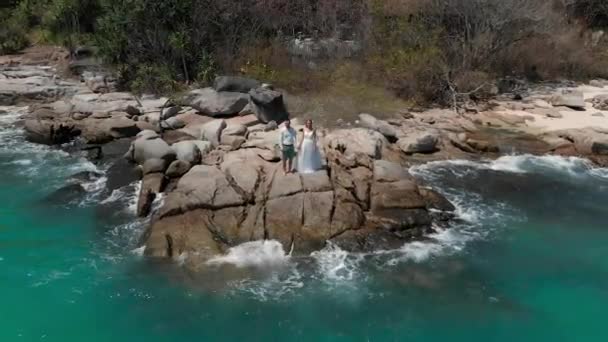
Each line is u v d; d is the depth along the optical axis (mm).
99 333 12508
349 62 30172
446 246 15750
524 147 22719
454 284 14219
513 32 30969
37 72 31031
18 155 21562
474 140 22594
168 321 12844
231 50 30172
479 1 29547
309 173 17500
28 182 19281
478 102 28578
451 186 19266
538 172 20641
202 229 15461
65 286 13906
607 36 37656
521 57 33219
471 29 31047
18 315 12992
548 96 29938
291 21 32344
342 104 26391
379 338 12492
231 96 25047
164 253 14820
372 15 31484
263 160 18828
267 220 15766
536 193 19016
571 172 20734
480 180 19781
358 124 23922
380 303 13484
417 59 28500
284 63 29875
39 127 22672
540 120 26016
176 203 16047
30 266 14648
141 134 20812
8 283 14008
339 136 21188
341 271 14484
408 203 16922
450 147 22469
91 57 32219
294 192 16516
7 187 18812
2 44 35281
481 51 30609
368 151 20234
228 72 29531
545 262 15258
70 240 15789
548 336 12703
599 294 14109
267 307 13250
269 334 12516
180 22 29656
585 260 15414
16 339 12312
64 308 13211
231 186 16766
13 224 16562
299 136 21812
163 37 29812
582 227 16953
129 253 15180
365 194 17094
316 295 13648
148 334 12484
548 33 32250
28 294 13633
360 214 16219
